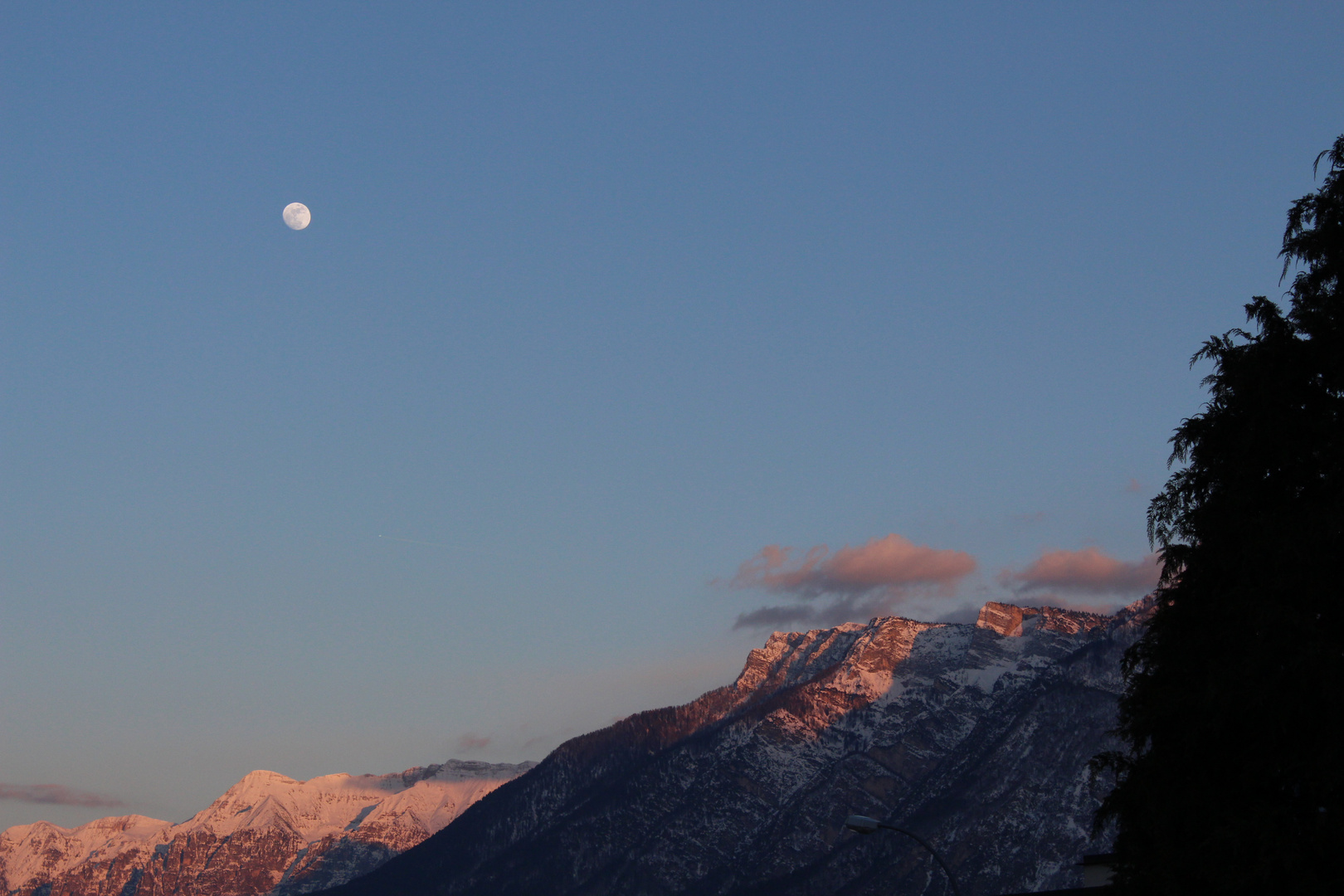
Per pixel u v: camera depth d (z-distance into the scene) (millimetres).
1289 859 39062
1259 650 41656
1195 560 47656
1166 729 46094
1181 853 43406
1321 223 45438
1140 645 50406
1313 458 43844
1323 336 44625
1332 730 40375
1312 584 41906
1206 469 47094
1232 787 43281
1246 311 46625
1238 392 45125
